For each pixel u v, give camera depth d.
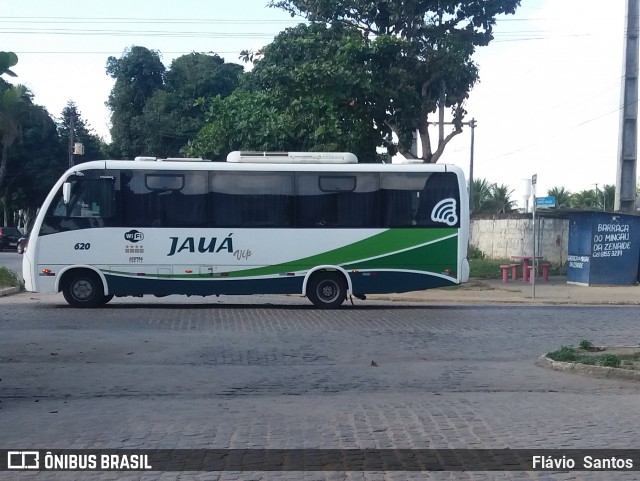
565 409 9.52
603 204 59.19
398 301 24.25
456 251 20.83
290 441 7.96
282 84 27.45
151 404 9.80
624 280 28.78
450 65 26.69
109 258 20.22
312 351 14.07
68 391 10.62
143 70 58.19
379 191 20.77
